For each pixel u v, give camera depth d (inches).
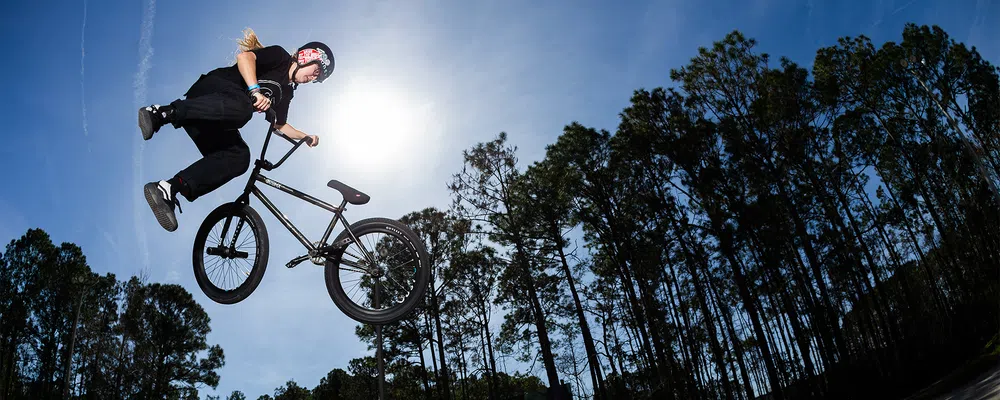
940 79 1015.6
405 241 147.6
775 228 757.3
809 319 795.4
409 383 1071.0
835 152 949.8
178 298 1448.1
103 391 1264.8
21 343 1261.1
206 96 123.0
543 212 865.5
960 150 973.8
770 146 850.1
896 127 1049.5
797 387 786.8
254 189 141.4
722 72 892.6
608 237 871.7
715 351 775.1
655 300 801.6
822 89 874.1
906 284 880.9
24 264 1299.2
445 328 1037.2
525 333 903.7
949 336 789.2
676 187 847.7
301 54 139.4
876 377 716.7
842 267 816.9
